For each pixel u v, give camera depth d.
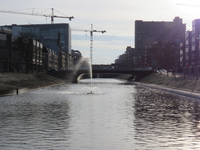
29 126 28.30
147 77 163.38
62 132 25.47
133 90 92.69
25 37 142.25
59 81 145.75
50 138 23.14
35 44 156.00
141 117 34.53
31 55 140.12
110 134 24.77
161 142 21.97
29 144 21.23
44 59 181.12
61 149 19.91
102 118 33.50
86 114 36.69
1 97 61.84
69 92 79.44
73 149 19.94
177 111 40.56
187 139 22.98
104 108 43.28
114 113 37.84
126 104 49.41
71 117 34.12
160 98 62.59
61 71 158.88
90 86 117.50
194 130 26.64
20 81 100.88
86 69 169.88
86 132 25.53
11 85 89.69
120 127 27.97
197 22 167.12
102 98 61.19
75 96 65.75
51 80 134.75
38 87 97.56
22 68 139.62
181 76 123.94
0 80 90.62
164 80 128.62
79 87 107.56
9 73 108.00
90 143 21.56
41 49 175.38
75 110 40.72
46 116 34.88
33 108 42.88
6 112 38.44
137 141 22.25
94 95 69.56
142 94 74.50
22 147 20.41
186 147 20.50
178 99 60.44
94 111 39.75
